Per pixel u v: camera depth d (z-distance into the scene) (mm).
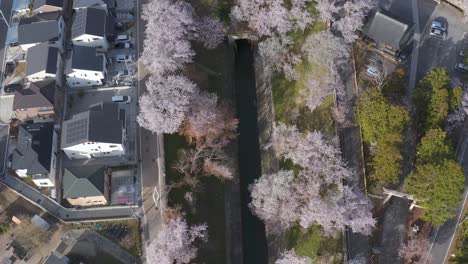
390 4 121875
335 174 94562
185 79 98938
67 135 96125
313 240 95250
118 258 90750
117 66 111750
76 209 94500
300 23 113188
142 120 97500
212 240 97062
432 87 99062
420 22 119875
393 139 92688
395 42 111438
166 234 87000
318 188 93562
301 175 96500
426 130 99375
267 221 98375
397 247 94000
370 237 94375
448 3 122375
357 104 100312
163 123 95750
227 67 118438
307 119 106688
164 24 102375
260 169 107062
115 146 96812
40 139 95812
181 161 98500
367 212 89625
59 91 106562
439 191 87062
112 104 99938
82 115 97500
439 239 94688
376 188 98000
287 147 102875
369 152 100375
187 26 107812
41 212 94375
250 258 98875
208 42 113188
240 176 106562
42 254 90438
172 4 107875
